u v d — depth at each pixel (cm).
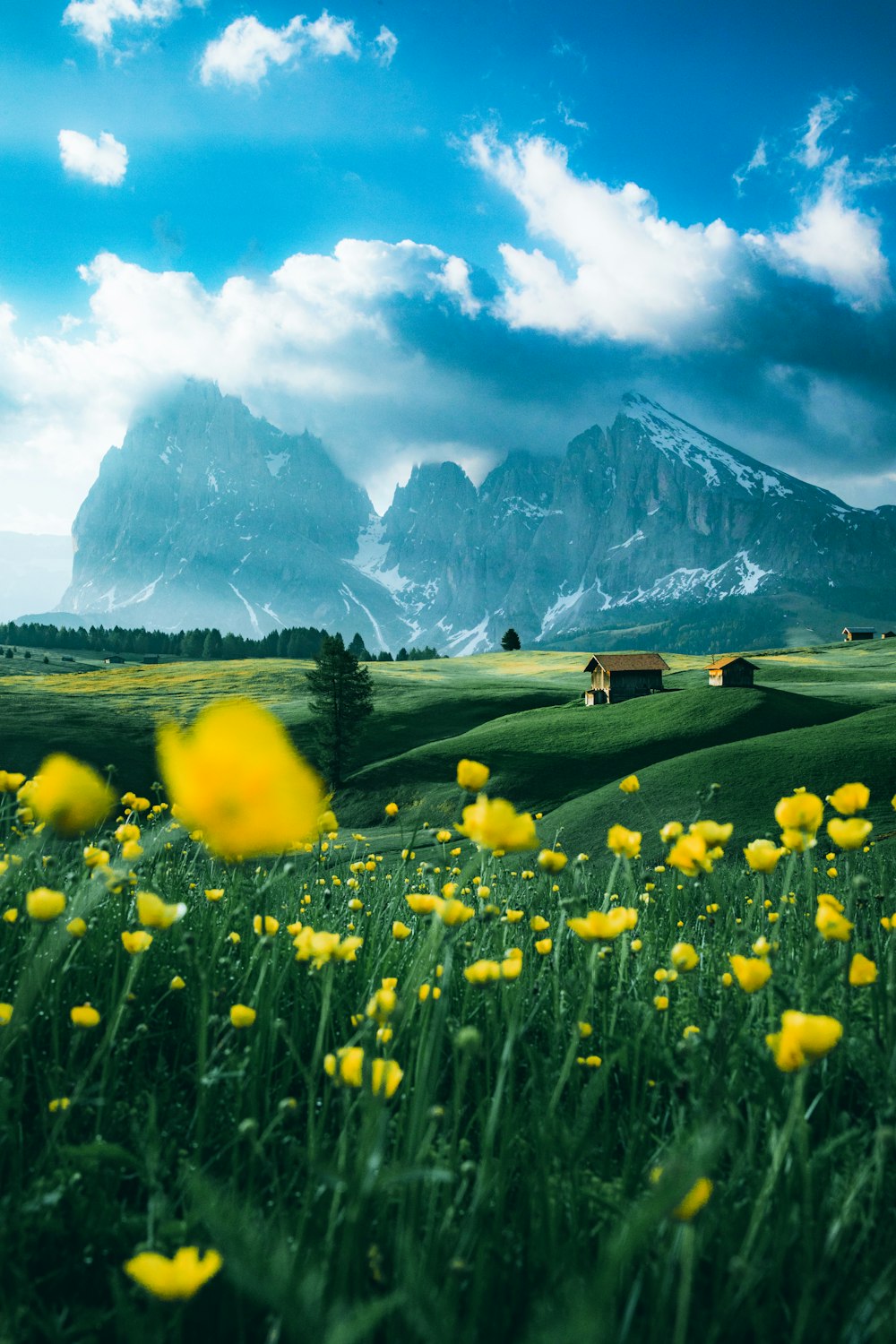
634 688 9219
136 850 293
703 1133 129
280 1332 141
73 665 18088
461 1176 169
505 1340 142
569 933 336
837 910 235
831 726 5766
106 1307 158
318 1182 169
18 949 284
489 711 9456
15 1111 208
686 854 237
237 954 327
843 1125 185
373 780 6588
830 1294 137
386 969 312
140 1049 238
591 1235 167
